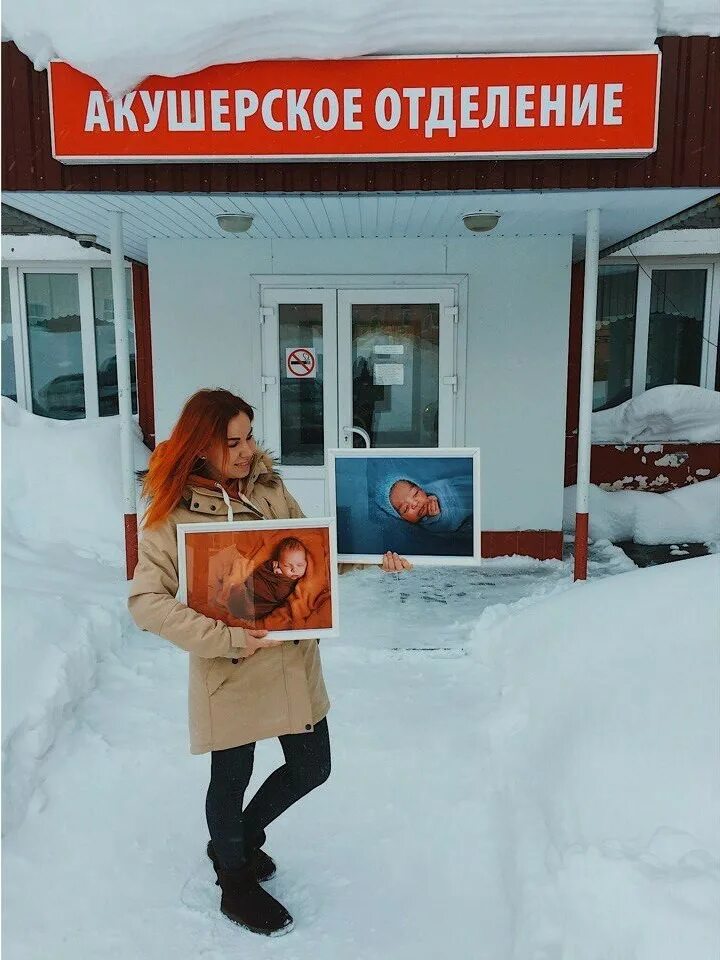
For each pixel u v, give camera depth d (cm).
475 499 242
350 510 244
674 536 712
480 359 621
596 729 266
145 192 430
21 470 645
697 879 185
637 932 182
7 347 783
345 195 434
